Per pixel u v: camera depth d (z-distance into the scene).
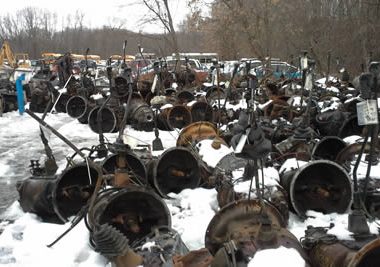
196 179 7.05
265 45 27.92
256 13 26.83
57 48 66.12
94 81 17.58
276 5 27.77
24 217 6.18
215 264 3.50
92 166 5.88
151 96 14.57
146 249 4.15
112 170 6.52
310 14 27.38
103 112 12.55
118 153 5.44
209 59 32.72
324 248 3.91
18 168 9.24
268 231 3.45
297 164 5.89
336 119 9.41
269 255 3.18
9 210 6.66
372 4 20.58
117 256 3.64
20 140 12.48
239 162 6.37
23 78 19.03
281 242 3.64
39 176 6.31
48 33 68.56
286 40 28.61
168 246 4.14
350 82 16.81
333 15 25.95
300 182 5.76
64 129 13.84
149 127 12.48
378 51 21.55
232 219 4.25
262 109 10.26
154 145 8.86
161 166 6.87
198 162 7.04
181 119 12.18
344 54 22.94
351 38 23.72
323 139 7.20
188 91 14.59
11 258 4.96
